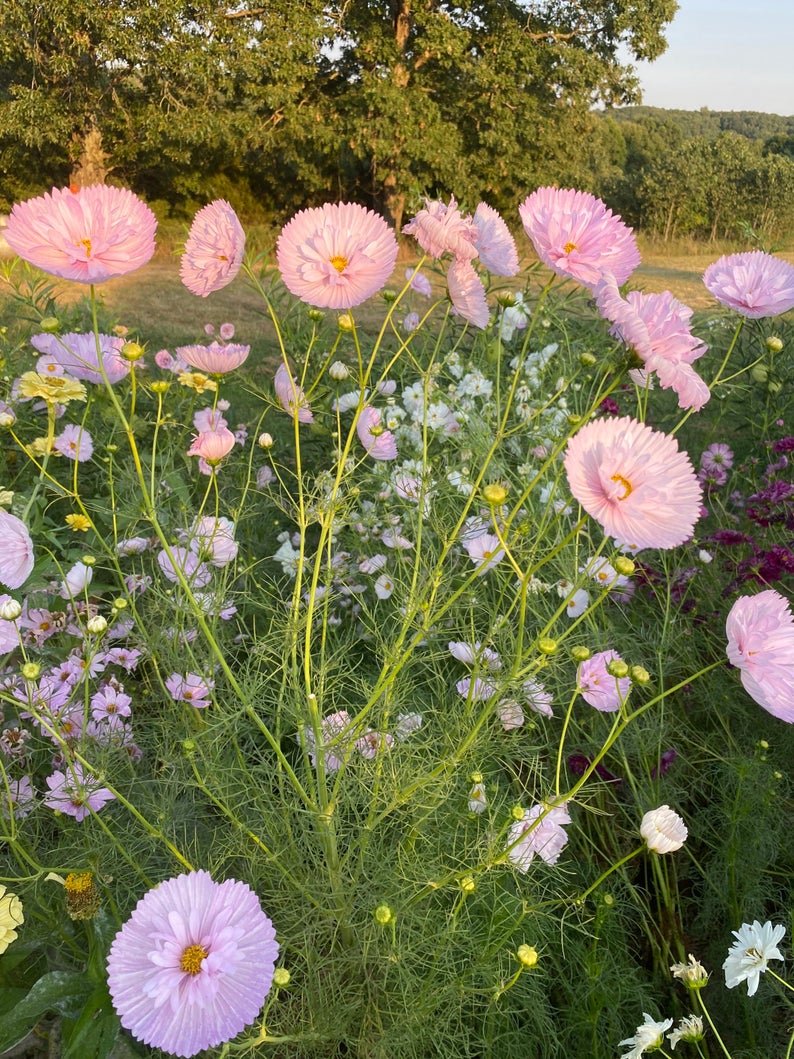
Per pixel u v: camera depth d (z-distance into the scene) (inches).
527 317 147.4
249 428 143.9
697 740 89.0
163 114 629.6
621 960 69.2
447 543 53.4
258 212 755.4
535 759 71.8
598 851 74.6
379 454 77.5
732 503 135.9
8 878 52.0
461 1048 62.2
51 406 62.6
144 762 77.4
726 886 75.2
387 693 61.0
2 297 170.7
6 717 81.0
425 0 618.5
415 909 59.6
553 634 80.0
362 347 163.9
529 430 109.6
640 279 471.8
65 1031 60.1
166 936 39.9
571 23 699.4
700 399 50.3
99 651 74.7
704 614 95.0
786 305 65.2
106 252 48.6
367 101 616.1
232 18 616.4
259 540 118.7
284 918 59.6
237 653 87.9
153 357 162.1
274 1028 55.9
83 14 568.7
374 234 53.8
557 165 711.7
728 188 935.7
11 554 58.5
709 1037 68.1
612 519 43.1
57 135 625.6
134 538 85.2
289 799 64.4
